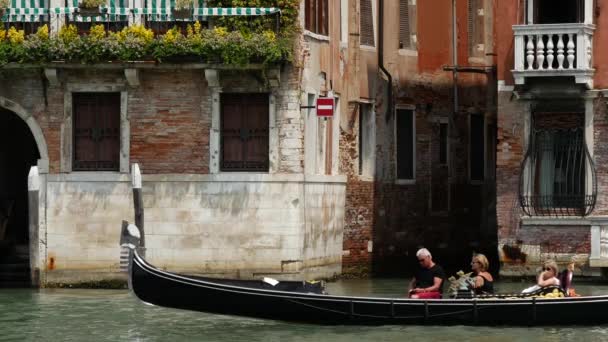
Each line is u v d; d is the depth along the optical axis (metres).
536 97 34.84
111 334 27.00
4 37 33.31
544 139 34.97
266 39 32.75
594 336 26.53
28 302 31.19
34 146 38.62
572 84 34.53
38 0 33.62
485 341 26.00
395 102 40.53
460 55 42.88
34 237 33.69
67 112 33.78
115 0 33.91
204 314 29.33
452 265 42.50
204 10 33.31
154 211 33.62
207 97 33.62
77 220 33.78
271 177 33.47
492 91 43.72
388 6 40.25
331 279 36.56
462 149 42.91
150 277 27.41
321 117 35.81
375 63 39.53
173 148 33.69
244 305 27.34
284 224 33.47
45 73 33.38
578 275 34.56
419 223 41.31
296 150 33.53
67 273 33.81
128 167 33.72
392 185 40.31
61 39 33.06
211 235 33.56
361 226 38.78
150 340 26.38
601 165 34.56
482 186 43.72
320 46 35.59
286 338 26.39
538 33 34.38
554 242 34.72
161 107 33.69
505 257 35.06
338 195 36.97
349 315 27.33
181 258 33.62
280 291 27.33
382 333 26.80
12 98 33.88
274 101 33.53
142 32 33.06
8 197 38.31
